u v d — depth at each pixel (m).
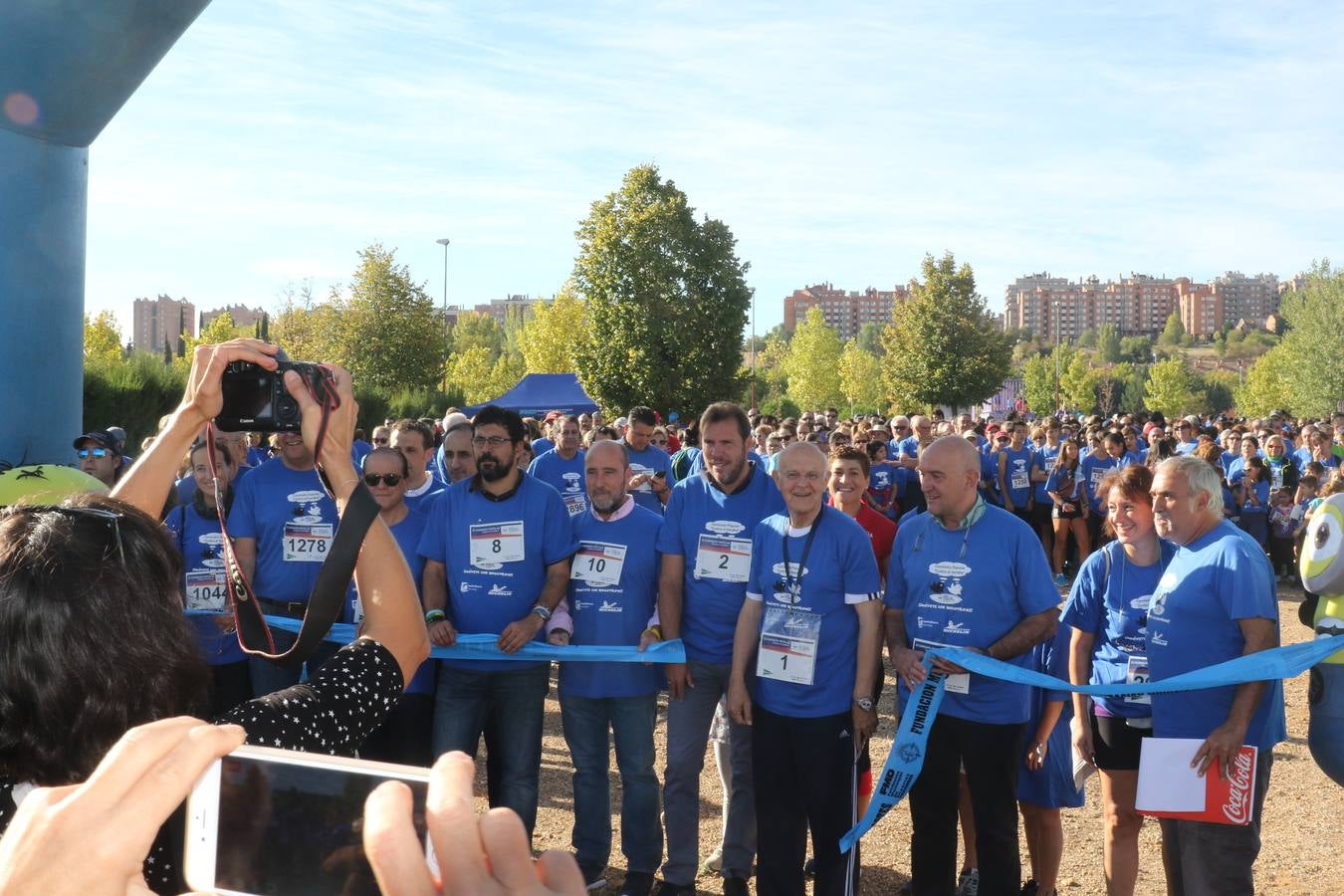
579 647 4.52
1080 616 4.08
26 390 5.61
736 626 4.47
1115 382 102.62
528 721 4.60
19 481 3.61
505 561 4.62
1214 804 3.36
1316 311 51.25
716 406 4.64
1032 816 4.39
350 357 37.38
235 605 1.43
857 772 4.30
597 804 4.68
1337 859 4.91
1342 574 3.36
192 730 0.65
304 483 4.82
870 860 4.95
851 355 80.44
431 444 5.89
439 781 0.55
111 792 0.59
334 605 1.31
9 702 0.90
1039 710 4.25
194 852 0.67
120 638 0.93
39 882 0.56
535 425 16.22
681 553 4.64
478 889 0.50
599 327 41.66
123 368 16.52
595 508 4.75
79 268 5.89
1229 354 164.12
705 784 5.97
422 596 4.69
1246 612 3.41
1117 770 3.96
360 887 0.66
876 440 11.55
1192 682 3.36
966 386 56.56
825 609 4.05
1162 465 3.66
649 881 4.61
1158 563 3.89
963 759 3.93
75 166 5.77
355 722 1.26
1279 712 3.62
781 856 4.07
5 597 0.90
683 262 41.38
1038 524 14.08
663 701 7.64
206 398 1.42
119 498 1.38
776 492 4.68
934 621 3.99
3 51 5.09
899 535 4.23
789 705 4.05
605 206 41.69
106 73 5.35
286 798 0.67
